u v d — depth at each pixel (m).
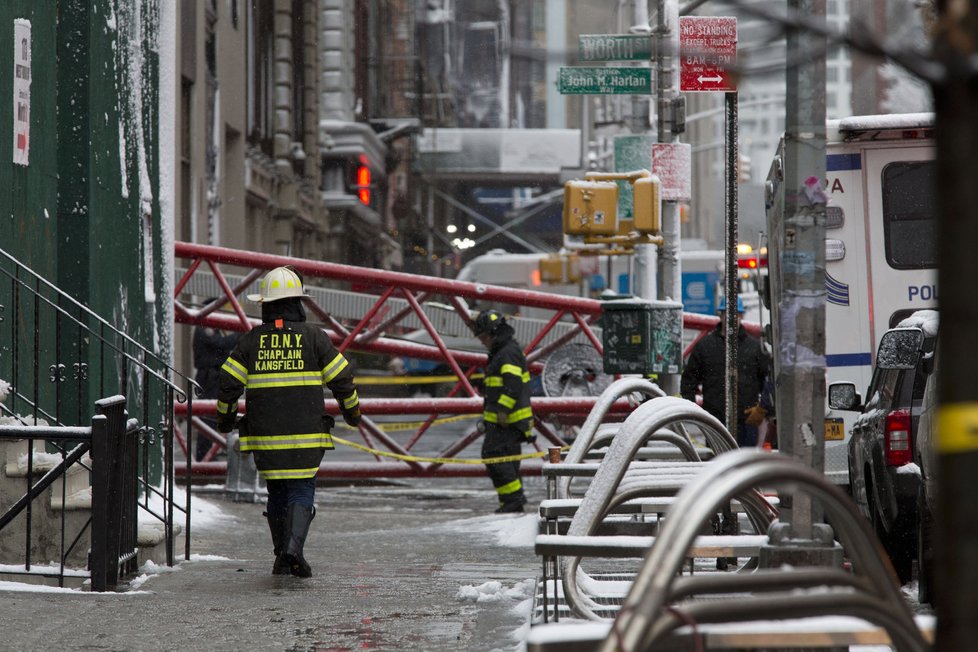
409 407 45.34
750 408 39.09
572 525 14.15
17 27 27.47
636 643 7.11
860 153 33.72
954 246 5.74
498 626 17.47
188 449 26.33
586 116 138.62
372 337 46.34
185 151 70.25
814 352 13.11
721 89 28.38
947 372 5.81
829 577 8.37
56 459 23.69
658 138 37.38
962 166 5.70
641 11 42.19
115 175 32.28
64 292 27.59
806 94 13.16
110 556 20.78
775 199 35.81
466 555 27.91
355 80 140.75
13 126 27.25
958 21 5.71
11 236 27.03
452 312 51.31
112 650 15.67
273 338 23.69
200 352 49.66
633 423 14.65
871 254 33.66
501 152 193.38
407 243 186.62
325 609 18.97
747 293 65.19
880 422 25.31
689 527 7.46
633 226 36.03
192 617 18.09
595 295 107.75
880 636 8.70
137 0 34.88
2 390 25.48
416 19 166.50
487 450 37.88
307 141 113.06
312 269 45.72
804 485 8.10
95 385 29.89
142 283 34.94
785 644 8.60
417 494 48.12
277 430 23.36
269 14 99.12
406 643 16.30
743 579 8.09
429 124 185.50
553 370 46.16
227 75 81.06
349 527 35.84
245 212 88.12
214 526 33.75
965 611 5.75
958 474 5.80
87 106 29.97
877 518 25.83
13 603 18.73
